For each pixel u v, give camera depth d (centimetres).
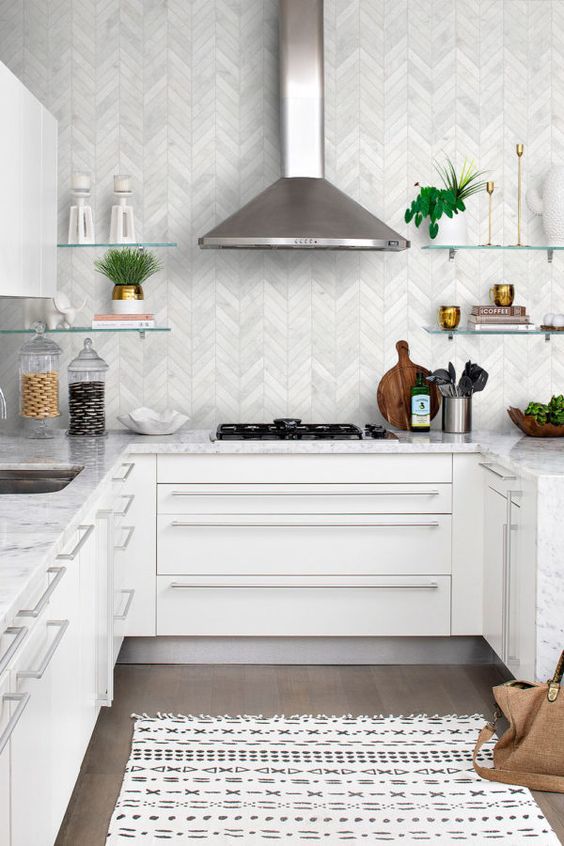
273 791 267
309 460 368
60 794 210
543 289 430
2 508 228
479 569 372
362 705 332
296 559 370
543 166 425
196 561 370
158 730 307
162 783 271
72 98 417
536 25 421
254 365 427
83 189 402
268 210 382
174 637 379
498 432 418
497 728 309
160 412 427
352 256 424
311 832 245
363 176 423
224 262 423
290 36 397
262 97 419
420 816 254
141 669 372
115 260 400
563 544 294
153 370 425
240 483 368
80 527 239
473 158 423
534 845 239
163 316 424
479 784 271
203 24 416
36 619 176
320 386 428
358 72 420
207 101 418
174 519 369
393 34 420
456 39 421
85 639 248
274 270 423
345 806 259
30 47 415
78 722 237
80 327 410
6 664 145
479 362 430
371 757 289
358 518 370
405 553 371
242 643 380
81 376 395
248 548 370
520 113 423
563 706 273
